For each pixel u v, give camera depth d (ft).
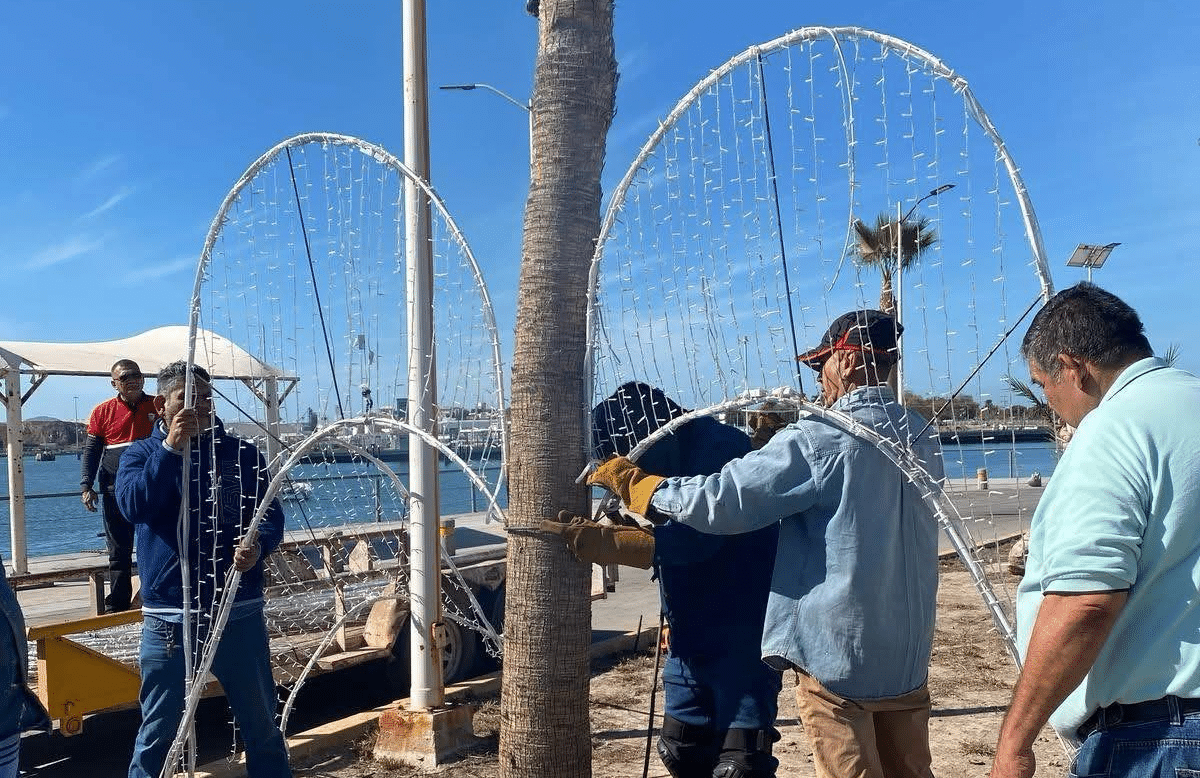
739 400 9.20
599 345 9.78
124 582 21.61
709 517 8.79
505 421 11.79
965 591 34.35
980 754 16.99
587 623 9.64
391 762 16.74
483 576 22.61
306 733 17.88
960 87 8.41
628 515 10.59
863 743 8.91
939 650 25.29
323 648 16.97
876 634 8.83
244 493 13.17
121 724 21.45
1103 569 6.15
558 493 9.52
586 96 9.68
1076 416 7.31
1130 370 6.93
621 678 23.30
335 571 22.53
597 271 9.67
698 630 10.51
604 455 10.30
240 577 12.55
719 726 10.33
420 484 16.99
